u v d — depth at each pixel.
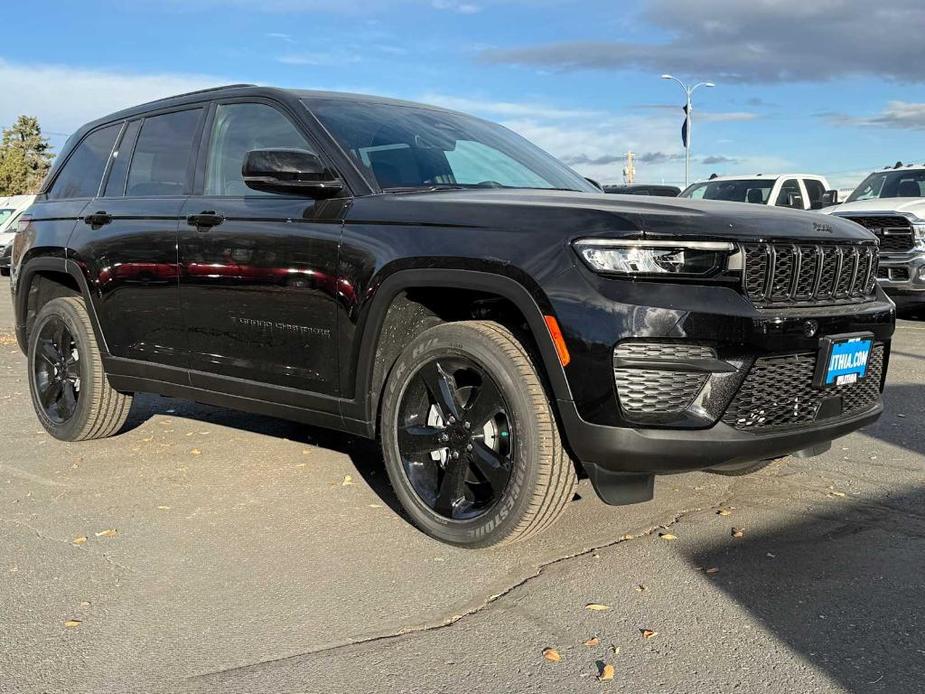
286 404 3.95
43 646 2.67
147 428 5.48
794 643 2.65
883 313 3.47
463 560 3.31
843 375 3.26
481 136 4.56
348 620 2.83
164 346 4.46
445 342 3.34
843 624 2.77
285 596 3.01
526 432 3.13
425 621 2.82
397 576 3.17
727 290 2.98
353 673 2.50
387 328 3.56
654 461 2.94
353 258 3.54
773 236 3.08
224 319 4.11
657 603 2.93
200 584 3.11
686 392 2.94
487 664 2.55
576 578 3.13
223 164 4.30
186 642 2.69
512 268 3.07
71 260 4.92
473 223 3.25
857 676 2.46
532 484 3.13
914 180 11.59
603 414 2.92
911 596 2.97
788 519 3.72
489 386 3.23
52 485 4.30
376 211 3.54
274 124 4.14
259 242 3.89
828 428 3.28
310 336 3.74
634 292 2.90
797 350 3.09
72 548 3.46
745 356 2.97
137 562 3.32
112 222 4.71
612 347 2.88
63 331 5.12
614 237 2.92
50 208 5.29
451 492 3.38
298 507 3.93
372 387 3.61
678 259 2.92
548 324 2.98
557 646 2.65
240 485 4.26
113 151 5.04
